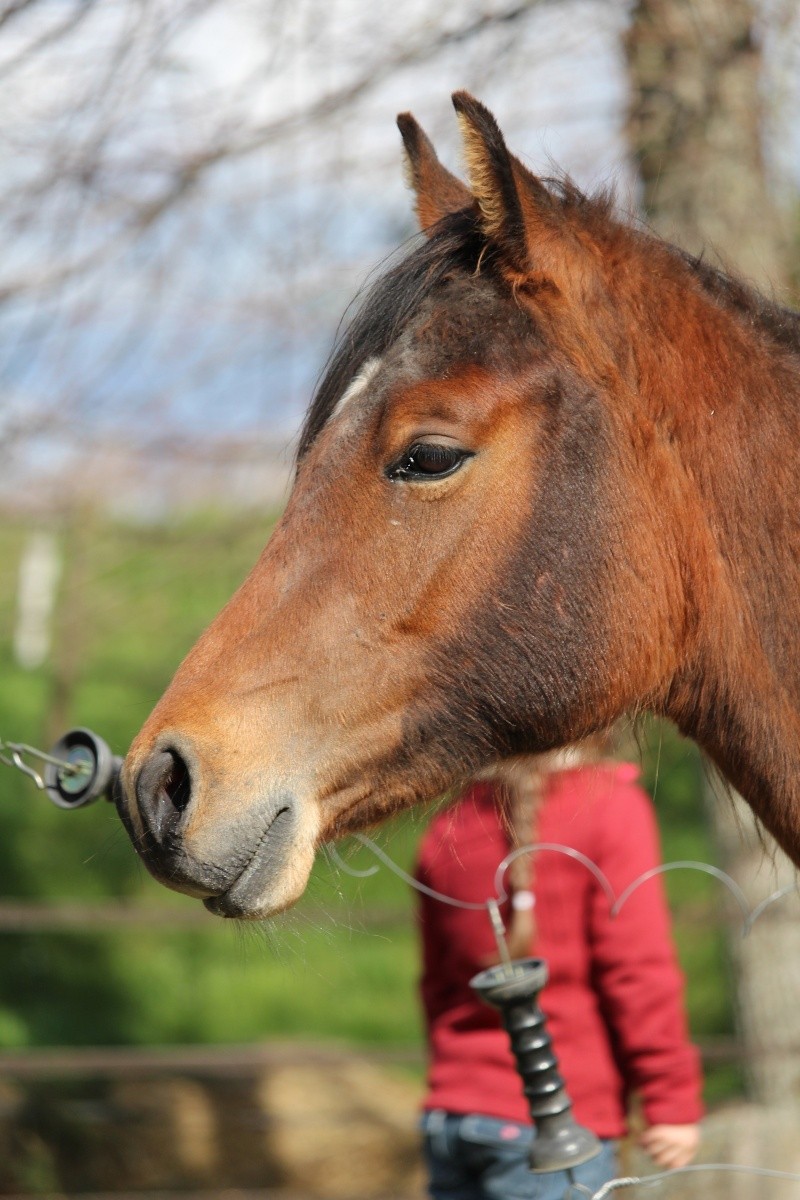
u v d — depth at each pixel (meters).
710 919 6.93
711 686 3.14
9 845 10.70
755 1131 6.48
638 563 3.02
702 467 3.08
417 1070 9.72
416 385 2.94
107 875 10.59
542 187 3.05
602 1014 3.75
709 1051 6.20
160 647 11.96
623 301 3.07
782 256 6.71
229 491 8.30
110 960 10.05
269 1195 7.89
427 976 4.00
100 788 3.15
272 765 2.92
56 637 10.91
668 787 10.88
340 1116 8.80
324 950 10.31
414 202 3.62
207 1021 9.64
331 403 3.10
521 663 2.99
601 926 3.70
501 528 2.95
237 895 2.89
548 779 3.72
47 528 9.07
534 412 2.96
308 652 2.96
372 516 2.97
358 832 3.10
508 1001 2.97
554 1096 2.96
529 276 2.98
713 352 3.11
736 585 3.10
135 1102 8.62
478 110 2.91
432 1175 3.88
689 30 6.61
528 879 3.70
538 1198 3.64
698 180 6.64
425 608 2.96
